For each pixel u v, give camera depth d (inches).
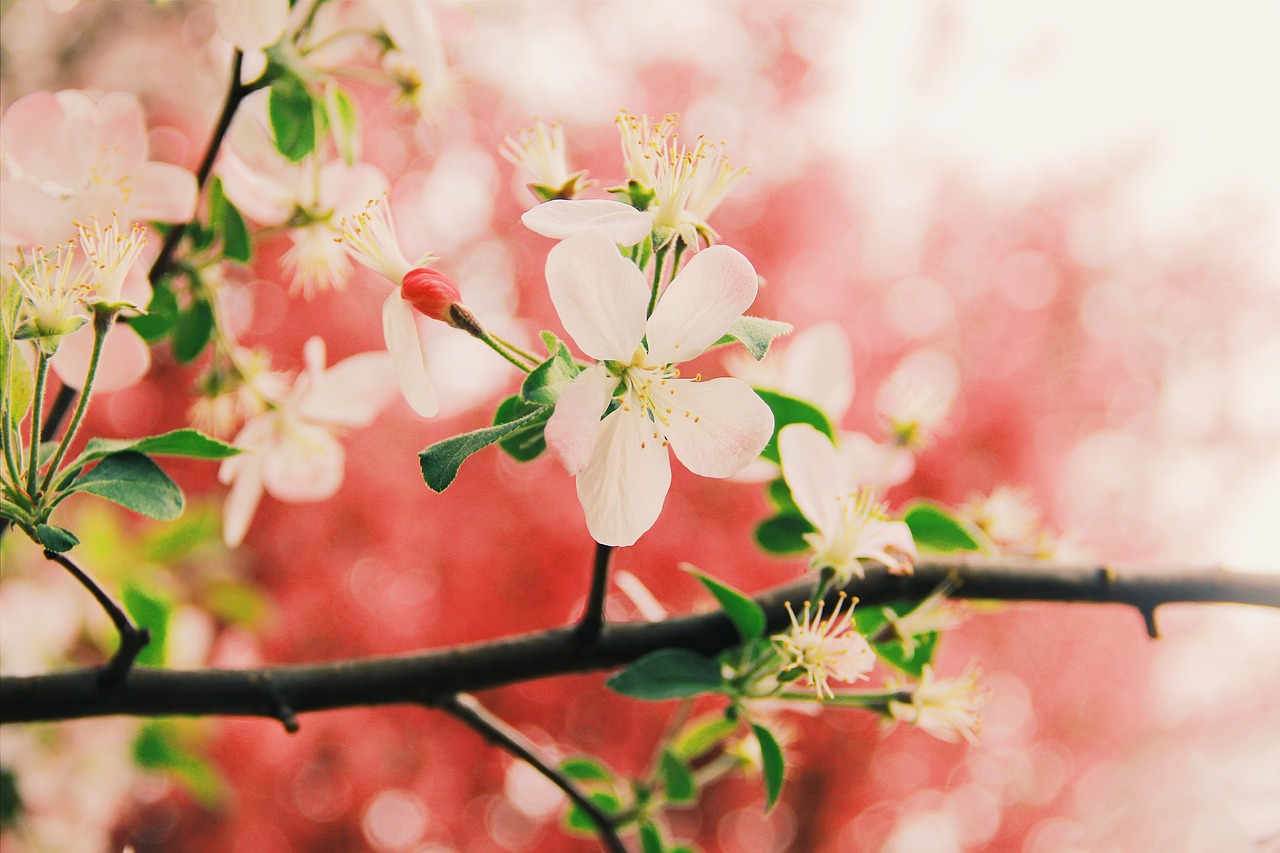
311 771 61.9
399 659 17.3
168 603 20.7
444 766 62.2
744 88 71.6
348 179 19.5
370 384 20.0
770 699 17.4
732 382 16.3
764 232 70.4
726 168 16.9
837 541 17.5
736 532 60.6
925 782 71.3
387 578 62.2
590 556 59.7
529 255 65.3
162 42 59.3
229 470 19.7
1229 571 17.9
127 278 17.2
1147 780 46.9
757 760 20.6
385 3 19.2
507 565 60.2
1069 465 73.1
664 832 20.3
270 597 59.7
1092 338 76.5
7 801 30.8
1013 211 78.4
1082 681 74.4
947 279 74.3
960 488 68.0
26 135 17.8
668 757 20.0
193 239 19.0
